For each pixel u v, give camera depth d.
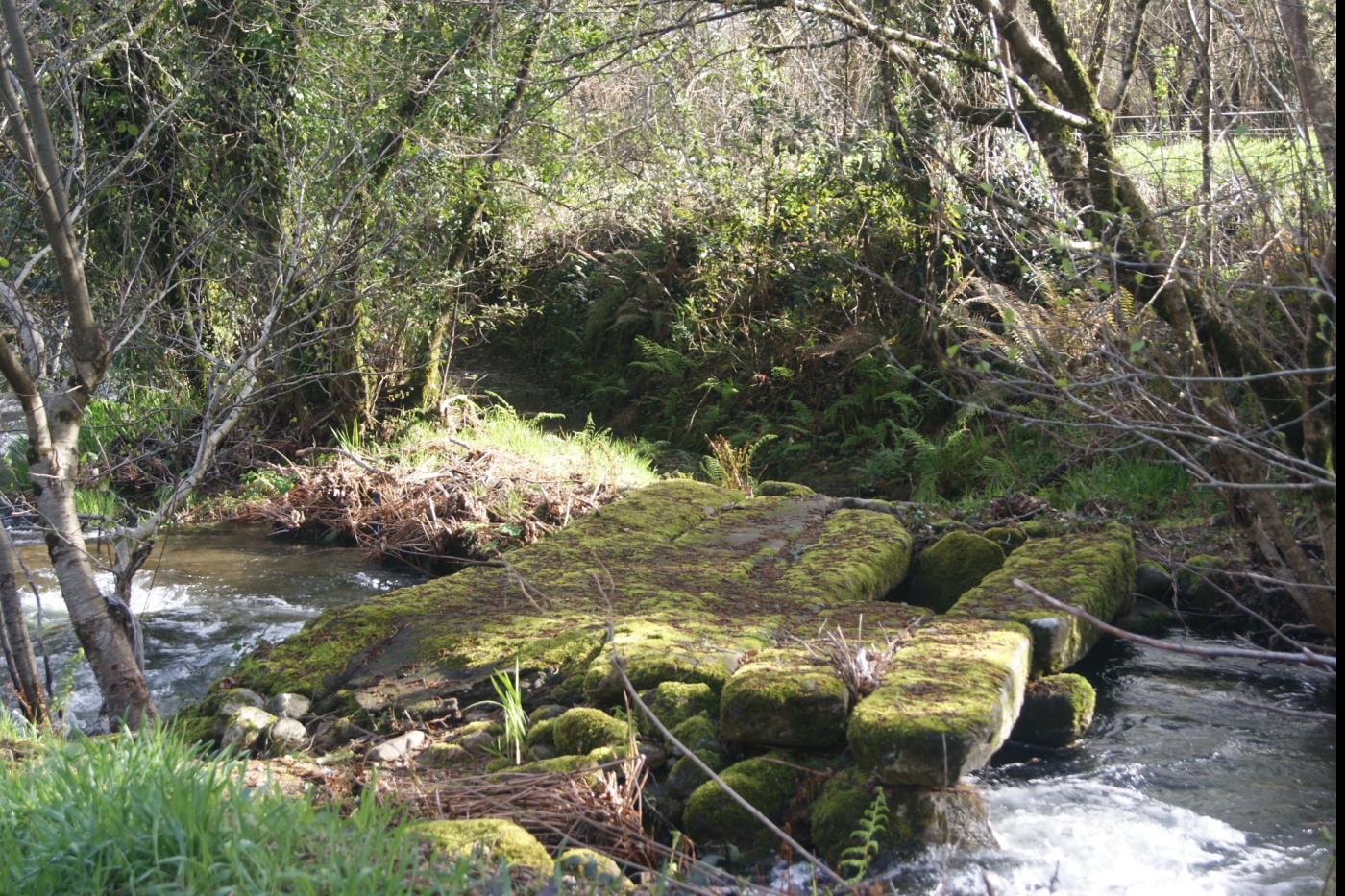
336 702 5.23
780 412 13.49
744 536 7.63
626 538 7.50
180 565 9.29
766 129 12.31
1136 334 4.19
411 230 9.54
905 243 12.31
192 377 10.83
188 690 6.59
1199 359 4.96
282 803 3.56
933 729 4.22
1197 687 6.25
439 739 4.89
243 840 3.16
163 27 9.14
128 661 5.36
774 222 14.00
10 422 10.91
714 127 13.84
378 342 11.97
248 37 9.89
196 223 9.34
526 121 10.39
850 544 7.30
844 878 4.12
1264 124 6.32
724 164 13.63
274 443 11.95
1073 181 5.71
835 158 12.05
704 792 4.34
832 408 12.59
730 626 5.58
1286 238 4.79
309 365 10.40
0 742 4.47
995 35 5.89
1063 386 4.12
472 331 17.30
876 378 12.30
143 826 3.27
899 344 12.38
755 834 4.29
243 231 9.25
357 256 8.29
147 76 9.02
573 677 5.18
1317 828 4.67
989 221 9.02
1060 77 5.81
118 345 5.89
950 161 8.20
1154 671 6.47
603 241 16.55
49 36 6.74
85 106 8.91
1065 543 7.32
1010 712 4.81
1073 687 5.46
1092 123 5.75
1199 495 8.47
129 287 6.41
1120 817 4.72
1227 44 6.75
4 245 6.52
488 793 4.29
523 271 13.73
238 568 9.27
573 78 8.15
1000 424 10.97
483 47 10.00
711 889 3.67
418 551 9.59
